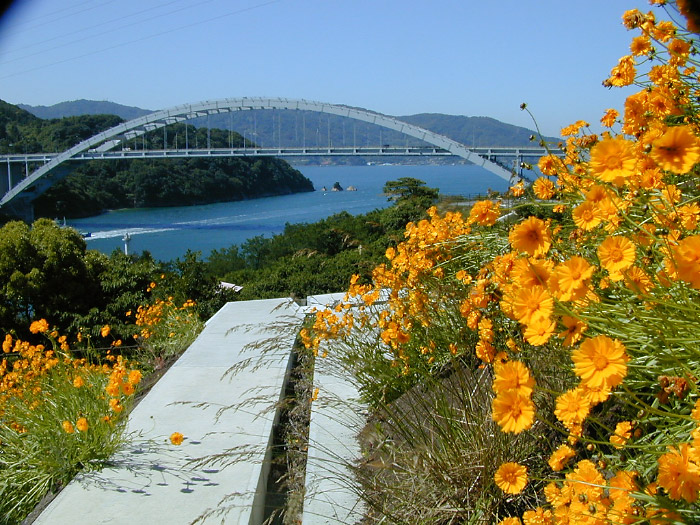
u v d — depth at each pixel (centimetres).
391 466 253
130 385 364
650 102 249
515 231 174
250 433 369
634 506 145
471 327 241
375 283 380
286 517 287
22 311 1351
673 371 171
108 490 313
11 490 345
